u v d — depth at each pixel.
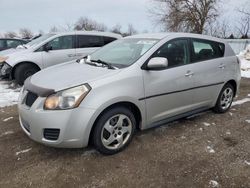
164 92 4.15
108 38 9.49
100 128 3.59
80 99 3.39
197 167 3.55
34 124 3.45
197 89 4.68
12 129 4.68
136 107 3.91
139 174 3.38
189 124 4.93
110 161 3.65
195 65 4.61
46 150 3.92
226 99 5.51
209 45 5.03
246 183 3.24
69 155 3.78
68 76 3.77
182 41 4.56
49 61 8.52
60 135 3.36
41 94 3.43
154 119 4.17
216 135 4.50
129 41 4.70
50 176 3.33
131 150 3.93
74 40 8.94
